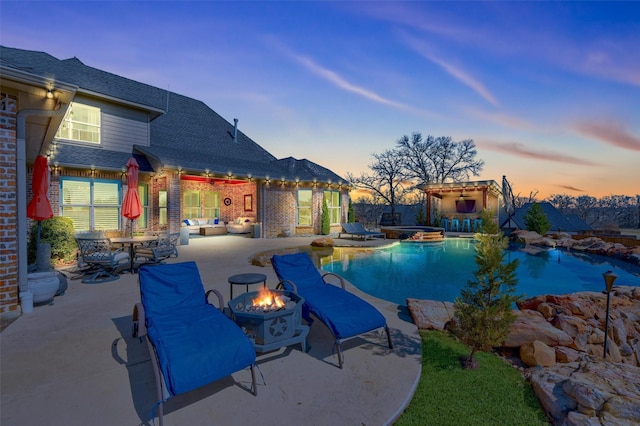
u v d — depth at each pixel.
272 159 25.53
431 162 42.75
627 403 3.17
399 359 4.30
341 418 3.02
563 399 3.38
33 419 2.89
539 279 11.34
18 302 5.87
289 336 4.31
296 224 20.94
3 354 4.20
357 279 10.70
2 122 5.64
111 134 15.30
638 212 43.75
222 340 3.47
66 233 10.45
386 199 43.66
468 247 18.16
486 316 4.16
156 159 14.96
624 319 6.73
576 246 18.12
